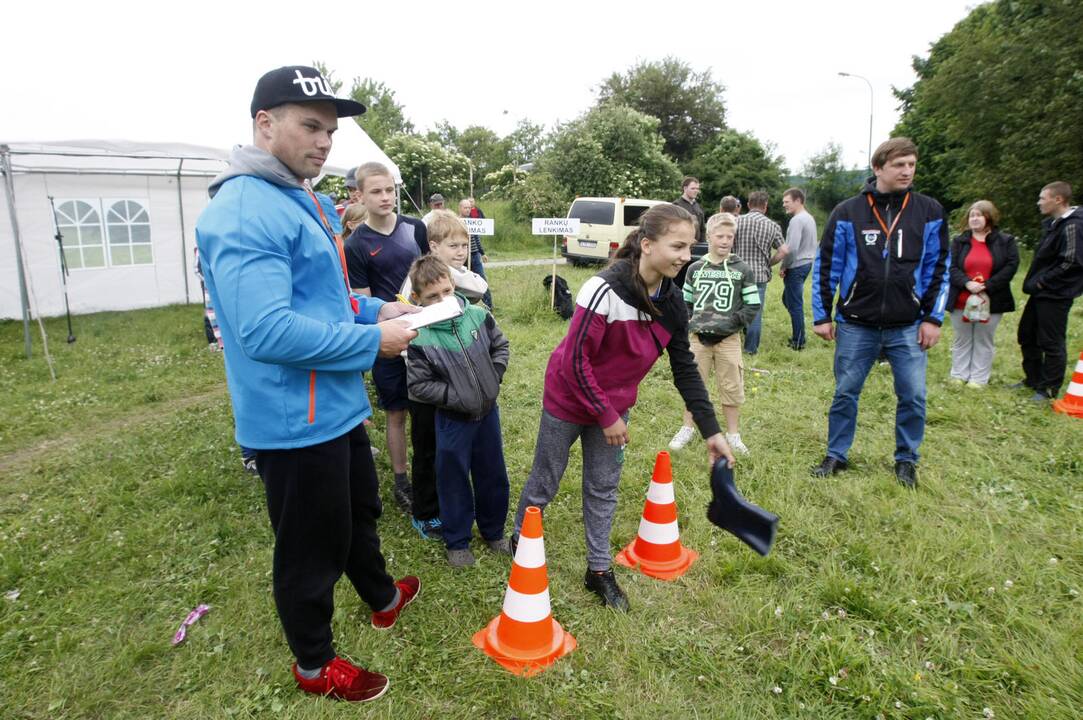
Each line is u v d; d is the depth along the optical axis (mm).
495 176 28328
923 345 3635
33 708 2133
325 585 2041
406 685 2211
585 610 2607
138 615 2611
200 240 1729
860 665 2268
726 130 39000
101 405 5344
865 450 4152
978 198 22500
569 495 3531
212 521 3314
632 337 2414
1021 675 2207
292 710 2076
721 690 2186
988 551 2961
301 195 1879
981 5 29344
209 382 6129
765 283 6691
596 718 2068
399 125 40125
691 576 2852
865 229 3568
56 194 9391
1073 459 3959
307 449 1890
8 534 3209
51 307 9547
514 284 12070
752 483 3709
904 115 34562
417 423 3037
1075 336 7590
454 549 2922
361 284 3430
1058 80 19688
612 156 26594
